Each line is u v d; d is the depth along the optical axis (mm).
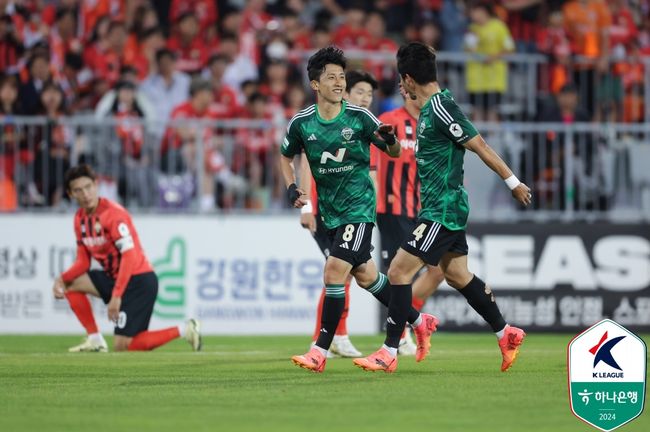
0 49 57656
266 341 43875
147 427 20297
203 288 47969
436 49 61812
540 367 30766
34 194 48594
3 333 47375
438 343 42562
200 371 29953
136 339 38250
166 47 60531
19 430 20078
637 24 64625
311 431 19781
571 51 61562
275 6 64875
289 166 29938
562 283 49156
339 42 60344
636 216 50906
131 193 48938
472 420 21047
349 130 28469
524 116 55156
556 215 50750
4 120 48562
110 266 38250
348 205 28812
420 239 27734
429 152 27734
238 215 48219
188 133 49469
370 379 27578
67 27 59875
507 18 63000
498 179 50719
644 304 49344
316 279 48312
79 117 51156
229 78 60531
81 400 23969
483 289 28750
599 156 51000
